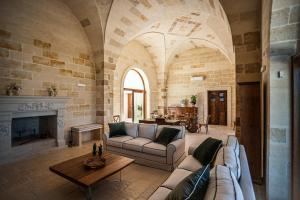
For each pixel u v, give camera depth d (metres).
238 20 2.86
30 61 3.70
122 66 6.56
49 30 4.04
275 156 2.00
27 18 3.64
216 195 0.92
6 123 3.20
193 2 3.93
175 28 5.70
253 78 2.85
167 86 8.83
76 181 1.90
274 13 1.81
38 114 3.76
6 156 3.20
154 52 7.92
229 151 1.73
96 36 4.80
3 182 2.47
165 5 4.29
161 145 3.10
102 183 2.47
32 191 2.24
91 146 4.36
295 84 1.86
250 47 2.86
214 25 4.85
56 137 4.13
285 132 1.95
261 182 2.50
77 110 4.72
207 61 7.75
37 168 2.97
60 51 4.29
